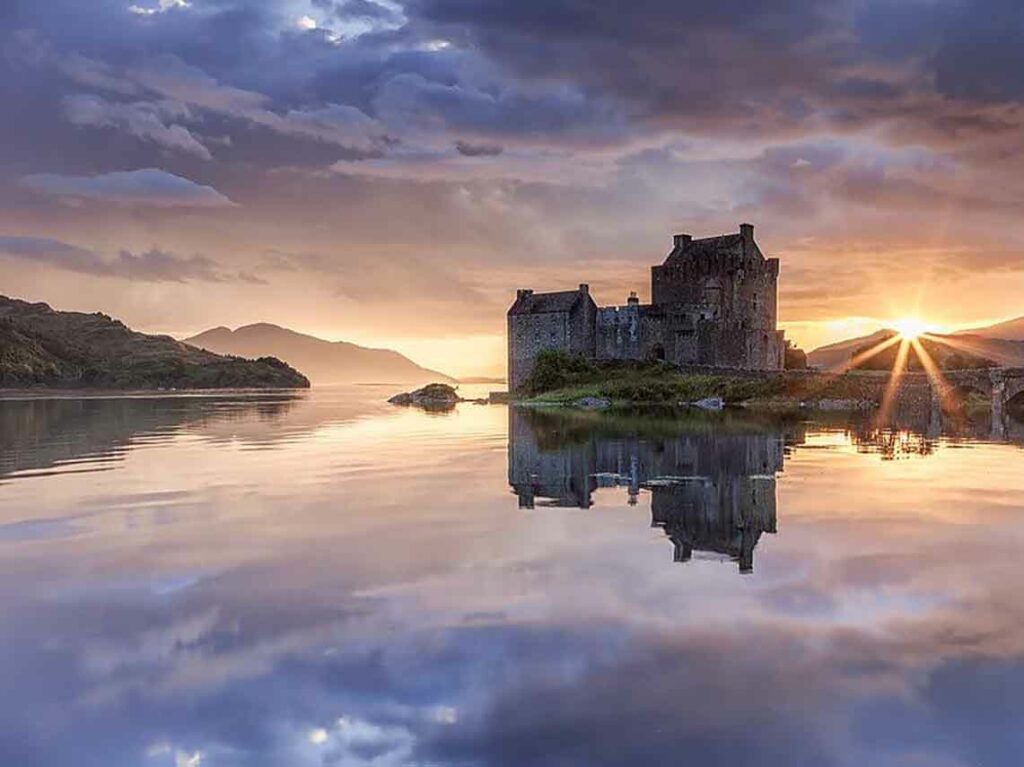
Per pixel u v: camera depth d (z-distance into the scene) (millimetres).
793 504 32250
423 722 13094
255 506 31875
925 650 15883
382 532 26812
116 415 102875
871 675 14695
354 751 12281
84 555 23578
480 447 57000
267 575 21391
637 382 126750
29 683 14562
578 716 13211
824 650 15867
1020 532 26688
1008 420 90812
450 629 17125
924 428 75375
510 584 20484
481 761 11961
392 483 38375
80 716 13352
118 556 23438
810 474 41438
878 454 51406
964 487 36625
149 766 11945
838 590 19875
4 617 18031
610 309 146625
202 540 25578
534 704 13633
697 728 12789
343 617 17938
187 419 94188
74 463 46312
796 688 14156
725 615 17969
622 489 36469
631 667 15062
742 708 13438
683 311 140250
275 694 14078
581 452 53031
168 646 16266
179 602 19031
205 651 15992
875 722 12969
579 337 146000
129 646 16266
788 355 170125
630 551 24078
